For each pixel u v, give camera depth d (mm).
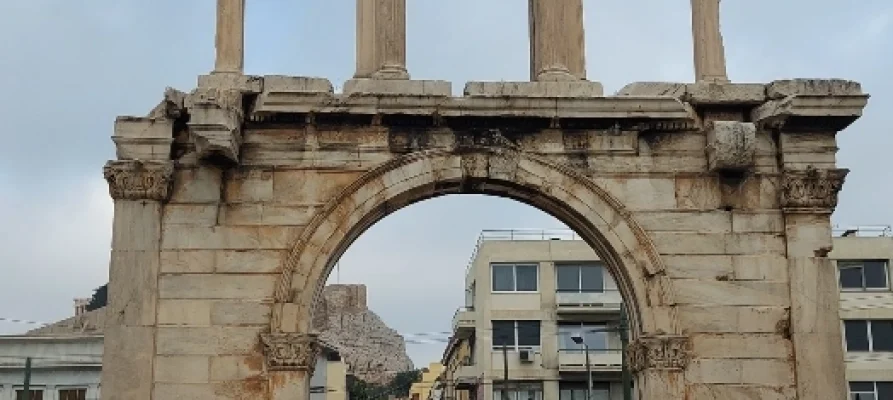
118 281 19625
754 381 19938
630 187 20688
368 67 21109
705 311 20188
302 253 19984
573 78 21078
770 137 21062
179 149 20516
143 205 19969
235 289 19844
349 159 20500
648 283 20219
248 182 20359
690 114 20734
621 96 20500
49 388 41344
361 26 21406
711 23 21812
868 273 52625
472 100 20281
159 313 19672
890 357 51312
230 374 19453
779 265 20484
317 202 20328
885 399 50875
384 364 175250
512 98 20312
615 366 52531
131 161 19938
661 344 19875
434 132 20703
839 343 20078
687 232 20531
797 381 19875
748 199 20781
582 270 54719
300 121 20484
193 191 20281
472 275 61469
